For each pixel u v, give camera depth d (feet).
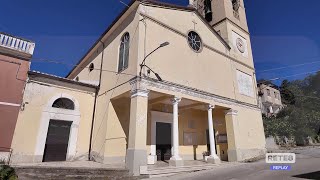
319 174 26.61
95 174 28.86
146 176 30.71
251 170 34.04
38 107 39.22
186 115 55.26
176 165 35.96
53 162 38.06
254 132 56.80
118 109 43.16
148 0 41.22
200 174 32.65
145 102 34.71
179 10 47.88
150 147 45.01
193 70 45.70
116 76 42.14
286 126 94.07
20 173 26.45
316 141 99.35
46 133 39.27
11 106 36.04
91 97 47.34
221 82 52.11
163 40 41.83
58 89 42.86
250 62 65.87
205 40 51.78
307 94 102.22
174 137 37.96
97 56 55.16
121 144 41.70
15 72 37.37
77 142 42.91
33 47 39.65
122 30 44.70
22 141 36.19
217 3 66.59
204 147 56.44
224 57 56.13
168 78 40.04
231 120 51.34
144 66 36.73
